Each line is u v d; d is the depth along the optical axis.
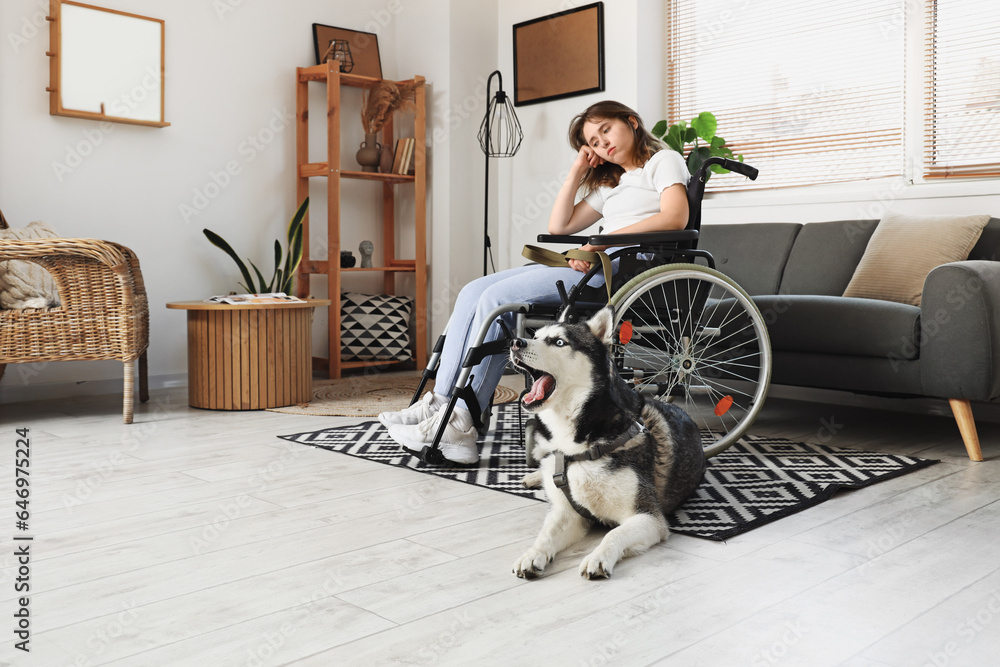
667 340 2.12
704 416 2.90
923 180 3.13
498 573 1.36
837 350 2.47
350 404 3.19
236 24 3.86
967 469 2.12
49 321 2.69
